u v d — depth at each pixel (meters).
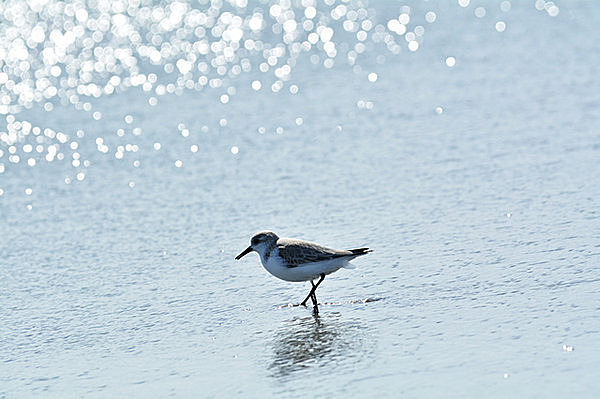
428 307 12.24
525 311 11.58
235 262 15.35
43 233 17.89
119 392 10.32
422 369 10.08
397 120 26.81
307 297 13.20
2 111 31.72
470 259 14.23
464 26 46.12
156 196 20.27
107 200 20.20
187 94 33.69
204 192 20.30
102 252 16.42
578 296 11.92
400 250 15.12
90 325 12.76
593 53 35.06
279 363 10.81
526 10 49.47
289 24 53.03
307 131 26.23
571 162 20.22
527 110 26.47
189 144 25.53
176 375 10.70
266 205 18.81
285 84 34.47
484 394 9.24
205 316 12.83
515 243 14.82
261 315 12.73
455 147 22.84
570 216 16.09
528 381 9.42
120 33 52.31
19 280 15.08
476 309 11.91
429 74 34.22
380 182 20.03
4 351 11.95
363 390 9.70
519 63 34.59
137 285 14.47
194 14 59.84
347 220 17.25
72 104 32.69
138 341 11.99
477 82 31.72
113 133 27.56
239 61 41.00
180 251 16.17
